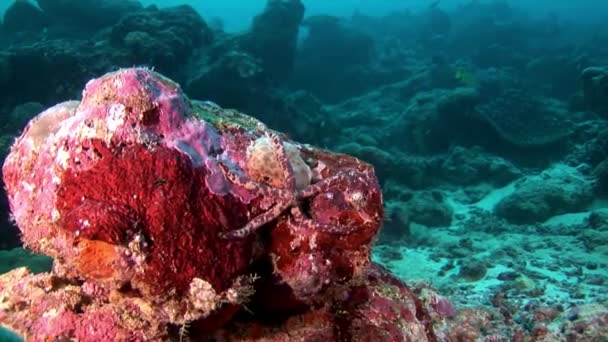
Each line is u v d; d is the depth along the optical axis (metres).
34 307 2.56
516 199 12.45
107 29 15.64
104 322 2.35
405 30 33.28
